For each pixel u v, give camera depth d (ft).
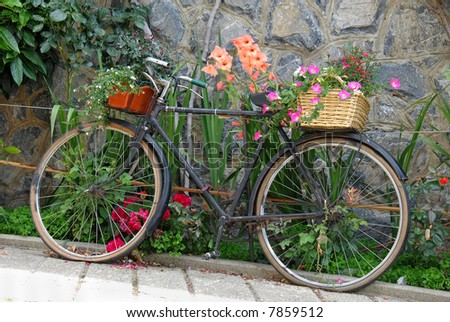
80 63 13.39
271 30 13.60
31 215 12.36
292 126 11.09
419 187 11.87
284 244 11.53
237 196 11.69
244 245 12.71
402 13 13.15
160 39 13.99
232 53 13.74
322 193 11.64
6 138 14.61
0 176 14.67
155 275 11.28
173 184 12.96
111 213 12.60
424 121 13.17
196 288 10.74
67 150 12.82
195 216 12.09
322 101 10.70
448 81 13.01
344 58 11.34
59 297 9.91
